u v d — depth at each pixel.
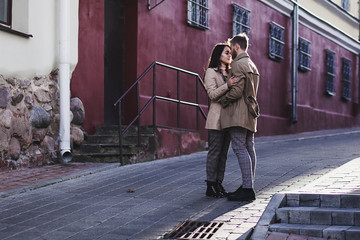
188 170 8.49
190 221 5.39
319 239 4.79
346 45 23.16
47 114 9.07
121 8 11.58
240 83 6.15
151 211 5.84
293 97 17.91
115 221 5.43
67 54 9.34
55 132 9.30
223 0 14.56
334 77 21.77
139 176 8.03
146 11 11.70
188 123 12.97
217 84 6.49
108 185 7.38
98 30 10.54
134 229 5.14
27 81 8.70
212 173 6.50
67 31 9.39
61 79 9.27
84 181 7.71
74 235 4.95
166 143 10.32
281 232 4.96
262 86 16.34
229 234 4.86
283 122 17.36
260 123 15.90
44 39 9.10
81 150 9.77
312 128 19.45
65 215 5.71
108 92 11.14
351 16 23.41
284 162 9.08
